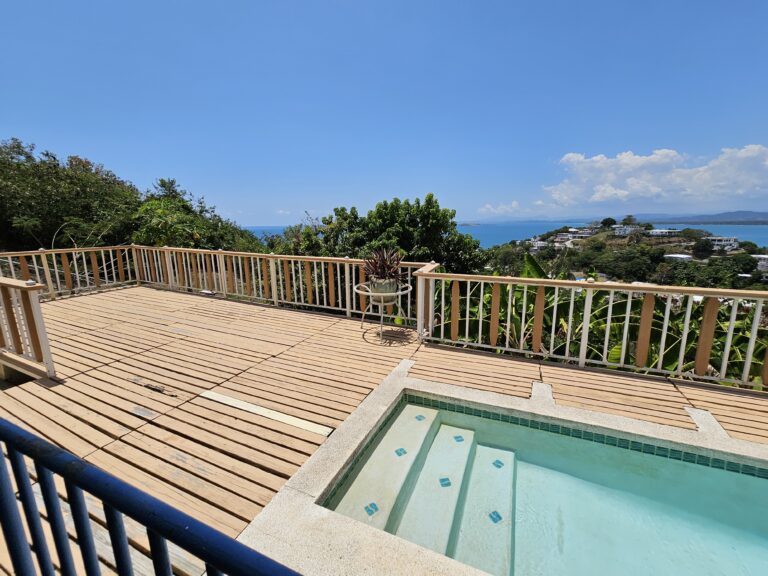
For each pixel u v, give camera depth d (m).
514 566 1.85
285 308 5.84
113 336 4.48
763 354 3.69
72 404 2.87
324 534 1.73
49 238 10.30
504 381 3.30
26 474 0.88
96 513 1.88
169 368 3.55
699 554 1.92
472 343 4.05
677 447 2.48
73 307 5.80
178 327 4.84
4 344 3.54
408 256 8.18
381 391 3.11
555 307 3.60
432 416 2.99
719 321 4.27
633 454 2.59
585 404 2.92
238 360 3.76
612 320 4.26
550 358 4.05
